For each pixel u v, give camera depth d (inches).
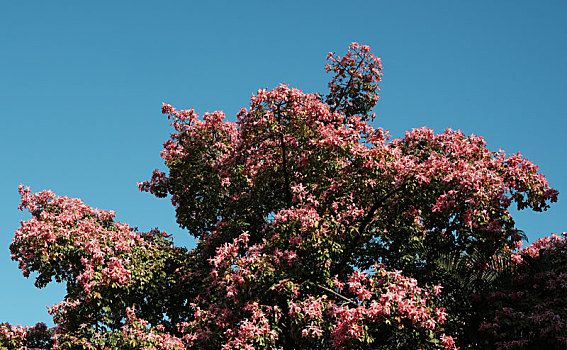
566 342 445.4
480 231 526.6
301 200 567.2
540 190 518.0
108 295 608.7
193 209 776.3
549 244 632.4
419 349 482.6
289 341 585.6
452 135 642.8
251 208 703.1
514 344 467.5
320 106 596.4
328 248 558.6
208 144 770.8
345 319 474.3
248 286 550.0
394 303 476.4
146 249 690.2
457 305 534.9
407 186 549.3
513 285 523.5
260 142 625.6
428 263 585.3
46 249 613.6
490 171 523.8
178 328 638.5
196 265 706.8
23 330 681.0
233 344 544.7
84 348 593.6
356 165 578.9
